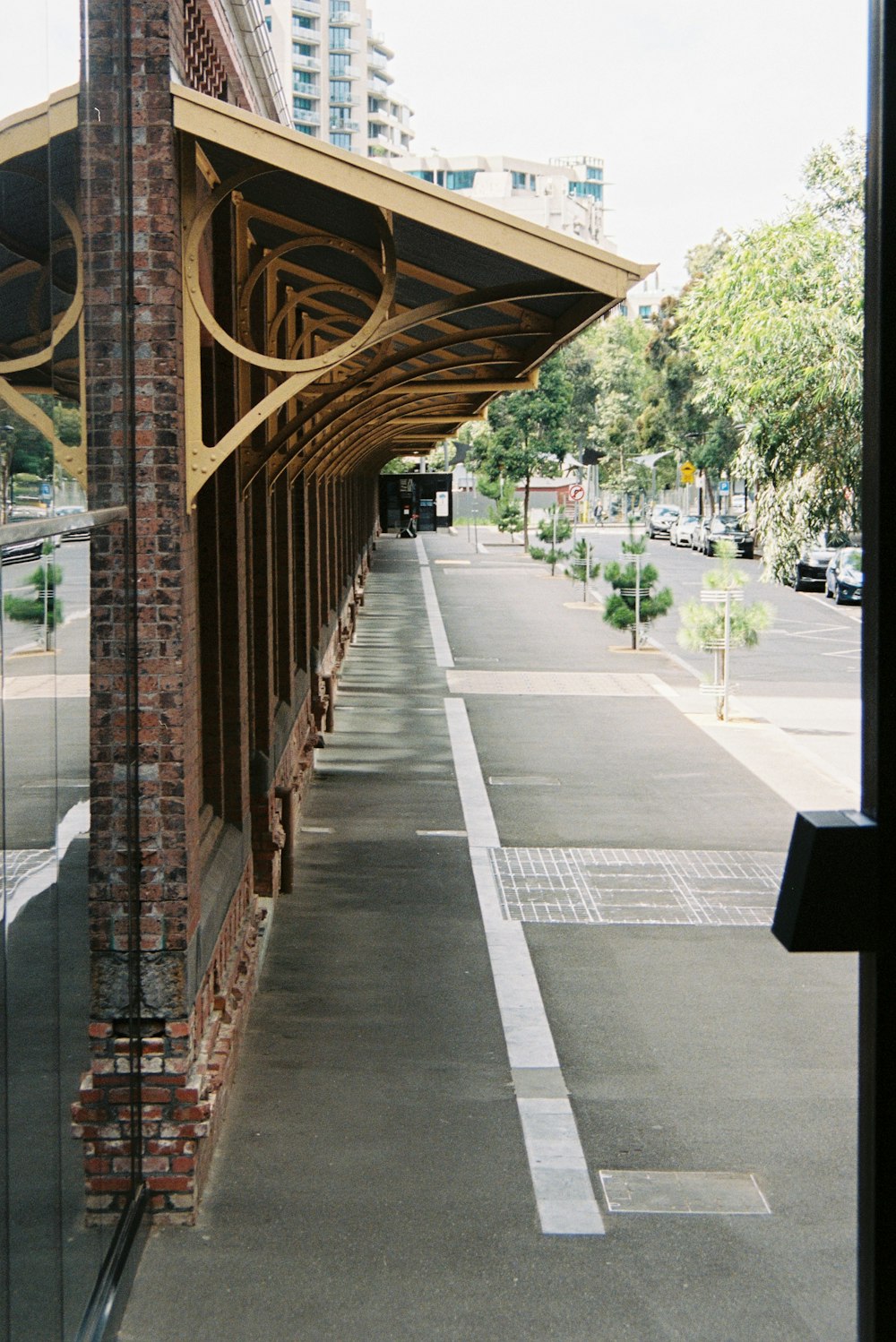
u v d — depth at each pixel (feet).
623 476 267.80
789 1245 21.13
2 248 13.67
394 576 161.38
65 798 17.63
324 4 493.36
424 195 21.95
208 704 29.84
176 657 21.36
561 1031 30.19
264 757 37.76
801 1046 29.45
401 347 47.47
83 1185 18.92
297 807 48.16
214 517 29.53
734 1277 20.18
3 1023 13.56
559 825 50.08
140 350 21.17
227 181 21.84
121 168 20.70
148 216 21.07
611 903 40.42
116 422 20.56
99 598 20.24
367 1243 21.01
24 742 14.78
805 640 107.76
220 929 25.86
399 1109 25.93
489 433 226.79
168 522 21.30
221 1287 19.80
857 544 132.77
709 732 69.26
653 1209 22.24
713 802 54.08
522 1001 32.07
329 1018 30.76
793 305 55.11
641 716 73.72
